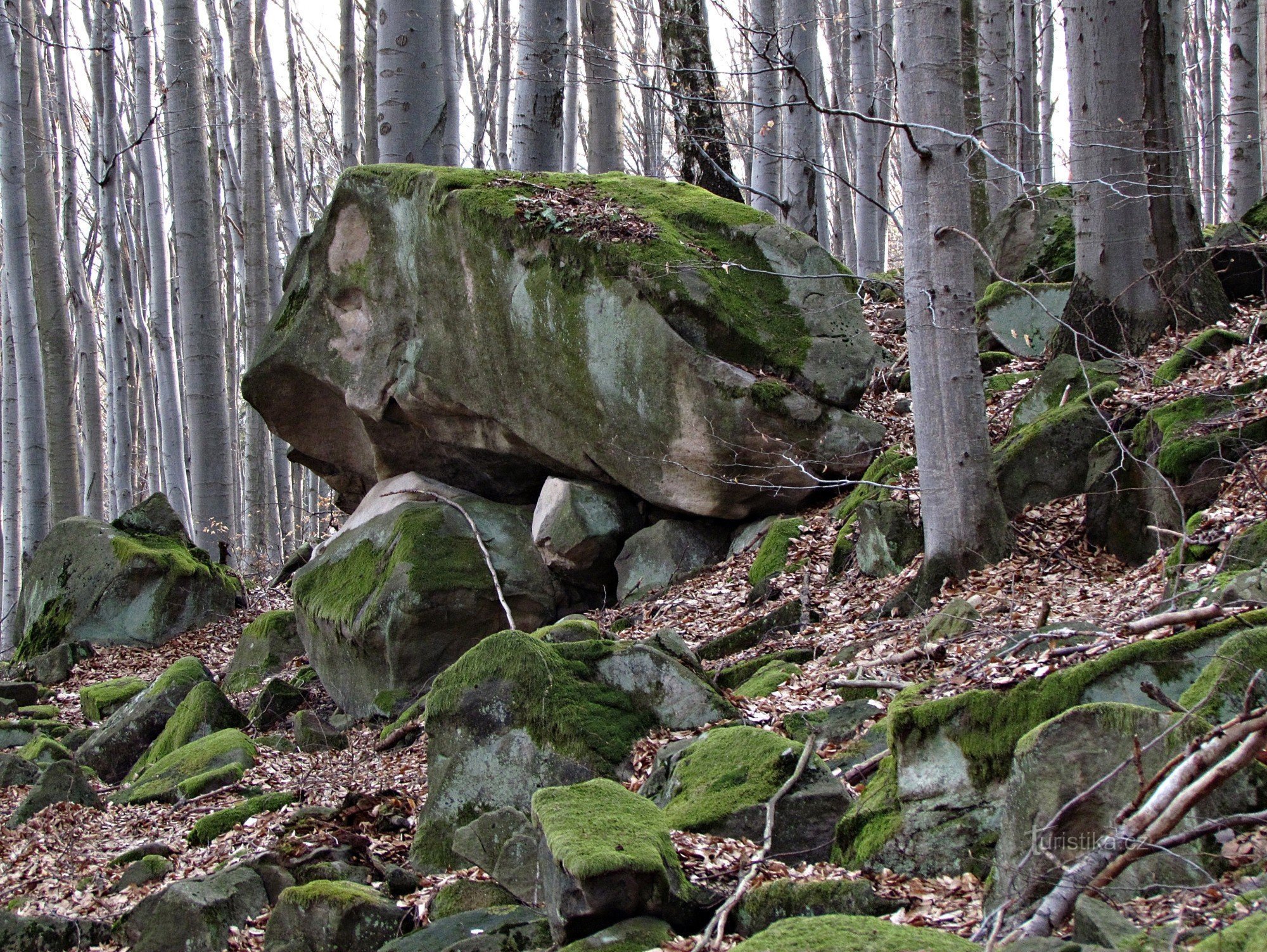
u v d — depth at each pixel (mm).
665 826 5461
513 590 11672
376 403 12930
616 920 4953
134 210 33375
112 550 15742
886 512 10086
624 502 12078
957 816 5246
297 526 26500
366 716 11383
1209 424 8742
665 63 15781
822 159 21594
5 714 13320
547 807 5535
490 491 13219
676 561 11523
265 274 23125
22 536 17469
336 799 8562
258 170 23109
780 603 10102
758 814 5859
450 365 12469
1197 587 6422
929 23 9016
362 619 11438
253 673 13445
